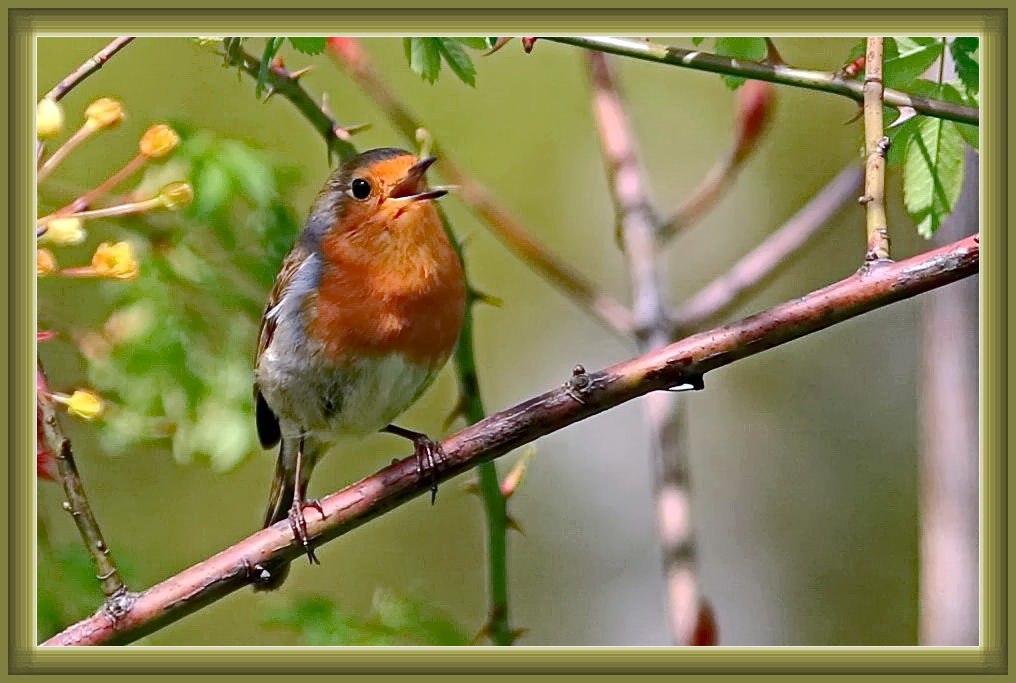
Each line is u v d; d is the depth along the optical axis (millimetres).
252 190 9539
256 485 13461
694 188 16031
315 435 10422
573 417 7504
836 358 16672
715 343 7102
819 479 16172
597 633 15430
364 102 14023
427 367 9953
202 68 12391
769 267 11547
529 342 15742
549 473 15984
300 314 9852
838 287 6945
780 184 15891
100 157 11703
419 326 9773
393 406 10125
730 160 11336
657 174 16141
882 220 6980
